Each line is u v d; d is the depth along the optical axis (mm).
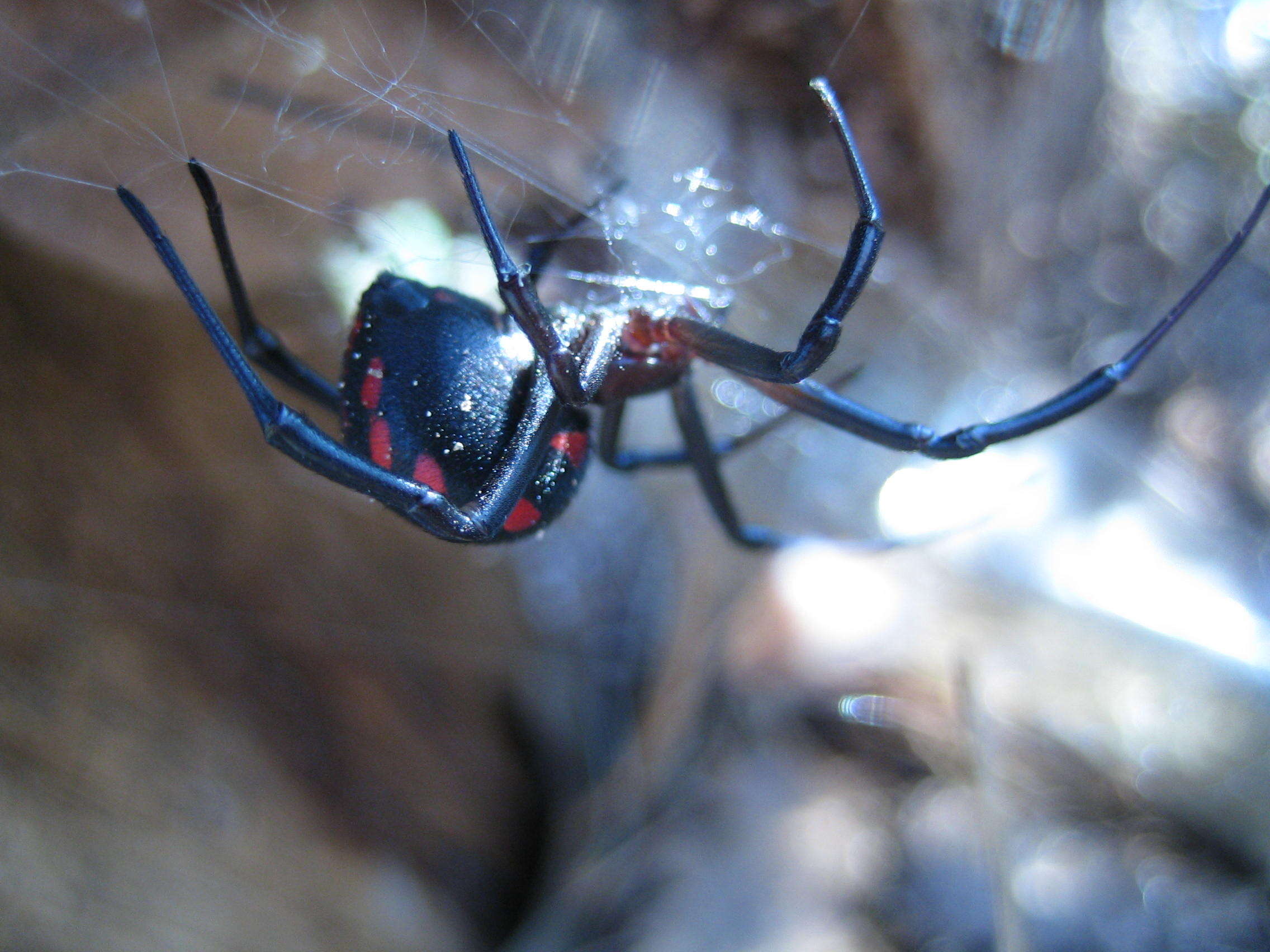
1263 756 75
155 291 61
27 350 60
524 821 75
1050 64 80
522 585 83
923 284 81
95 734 57
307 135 47
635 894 69
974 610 83
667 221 54
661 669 81
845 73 61
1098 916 70
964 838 72
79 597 59
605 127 54
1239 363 101
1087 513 86
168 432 65
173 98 46
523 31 50
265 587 68
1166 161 107
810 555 83
